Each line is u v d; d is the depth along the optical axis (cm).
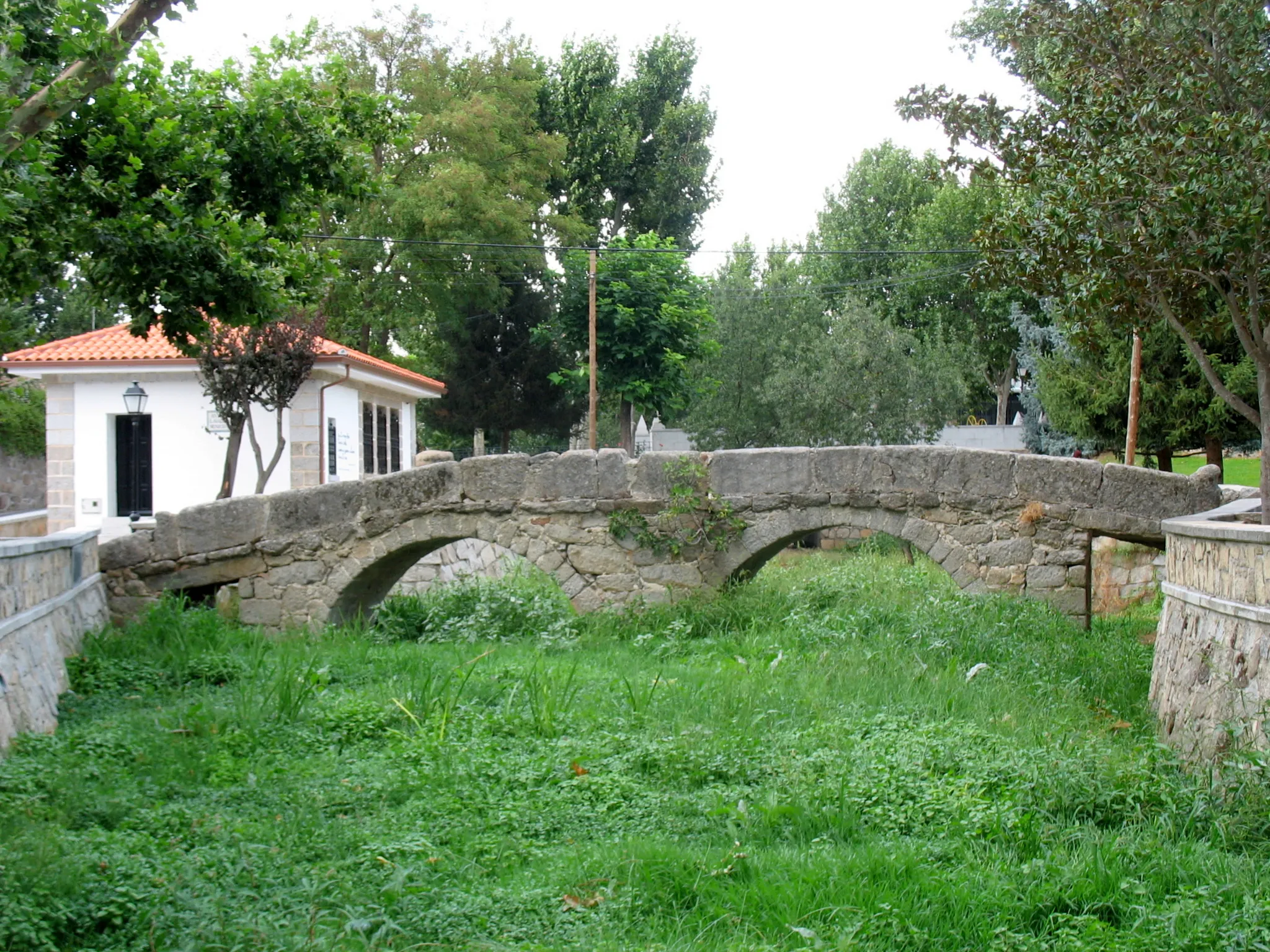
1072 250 950
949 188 3797
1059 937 466
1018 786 631
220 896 475
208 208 956
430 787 666
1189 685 786
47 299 4297
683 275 3288
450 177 2997
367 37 3184
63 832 549
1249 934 449
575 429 4406
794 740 746
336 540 1362
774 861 545
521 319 3875
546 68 4159
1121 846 546
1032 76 1102
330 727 812
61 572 1048
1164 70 962
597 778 671
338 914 470
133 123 939
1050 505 1241
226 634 1202
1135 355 1858
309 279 1086
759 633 1217
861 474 1295
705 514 1321
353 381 2173
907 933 468
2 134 652
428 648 1202
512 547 1353
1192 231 877
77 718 862
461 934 466
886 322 3020
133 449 2075
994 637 1084
